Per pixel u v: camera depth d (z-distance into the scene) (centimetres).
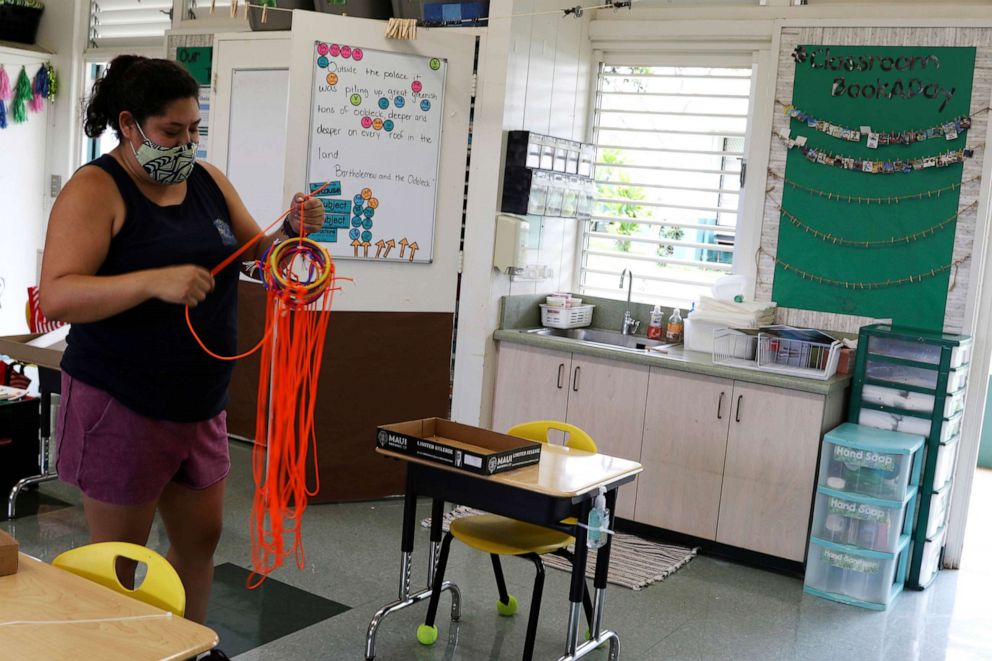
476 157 504
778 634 379
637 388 473
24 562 192
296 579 395
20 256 728
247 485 513
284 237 256
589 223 571
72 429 238
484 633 359
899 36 466
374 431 502
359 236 480
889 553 409
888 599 412
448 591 396
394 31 470
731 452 451
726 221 527
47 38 727
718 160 528
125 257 229
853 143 479
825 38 483
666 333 535
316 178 468
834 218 486
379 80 473
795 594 423
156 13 686
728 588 424
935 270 466
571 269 577
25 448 464
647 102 549
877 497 412
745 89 518
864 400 447
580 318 549
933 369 430
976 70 452
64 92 723
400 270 493
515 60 494
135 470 236
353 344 488
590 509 309
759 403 442
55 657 153
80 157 731
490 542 324
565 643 355
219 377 248
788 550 440
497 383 514
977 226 455
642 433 473
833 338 459
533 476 307
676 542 471
